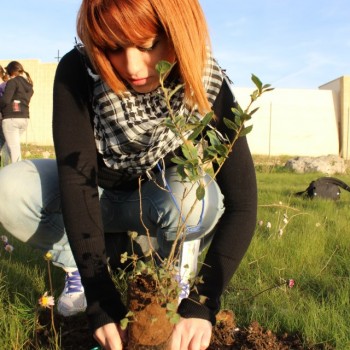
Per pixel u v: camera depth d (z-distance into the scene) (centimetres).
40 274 304
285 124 2384
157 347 169
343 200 705
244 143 209
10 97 790
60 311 247
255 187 209
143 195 245
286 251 372
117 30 163
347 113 2377
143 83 181
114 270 287
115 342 173
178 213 230
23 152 1616
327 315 251
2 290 269
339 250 390
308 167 1459
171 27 165
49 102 2227
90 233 193
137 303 167
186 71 174
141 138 212
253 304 268
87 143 205
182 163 158
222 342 227
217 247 200
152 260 179
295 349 227
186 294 221
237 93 2342
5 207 238
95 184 203
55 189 240
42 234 245
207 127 209
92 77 200
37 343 221
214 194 235
